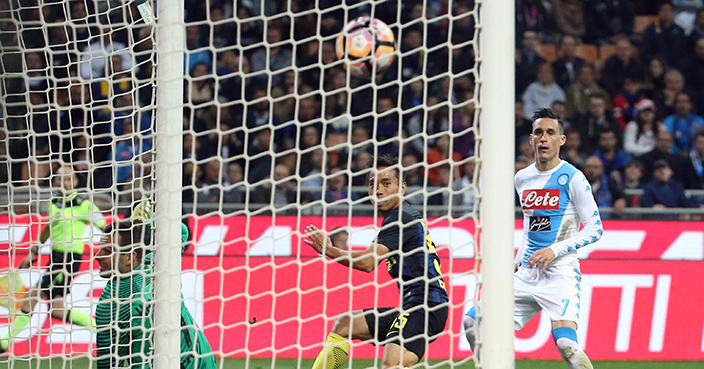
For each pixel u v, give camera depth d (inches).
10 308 566.3
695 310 887.7
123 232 567.5
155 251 518.3
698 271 895.1
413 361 516.4
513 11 404.2
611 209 962.7
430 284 528.1
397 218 527.2
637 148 1240.2
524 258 628.7
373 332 569.0
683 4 1417.3
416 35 1283.2
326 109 1204.5
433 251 474.9
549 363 840.9
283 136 1176.8
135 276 562.6
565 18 1381.6
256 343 850.8
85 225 812.0
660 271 891.4
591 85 1284.4
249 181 1085.1
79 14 1139.3
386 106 1206.3
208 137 1147.3
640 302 884.0
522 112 1232.8
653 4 1416.1
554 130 606.2
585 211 595.5
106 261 567.8
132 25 541.6
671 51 1359.5
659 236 900.6
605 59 1348.4
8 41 651.5
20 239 828.6
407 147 1165.7
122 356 535.2
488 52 401.7
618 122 1258.6
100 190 536.7
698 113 1314.0
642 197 1098.1
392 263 531.5
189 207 884.6
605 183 1103.6
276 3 1293.1
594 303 878.4
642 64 1336.1
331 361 569.9
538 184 615.8
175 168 467.5
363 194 1051.9
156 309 470.6
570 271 600.1
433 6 1311.5
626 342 876.0
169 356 462.9
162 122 467.2
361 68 652.1
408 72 1266.0
